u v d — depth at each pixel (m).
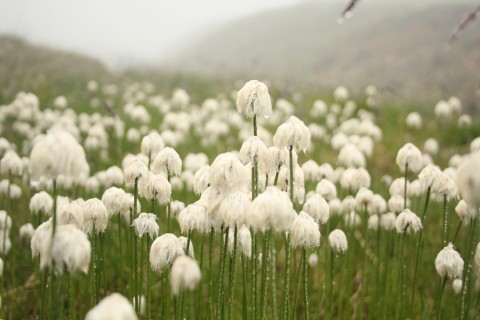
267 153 0.60
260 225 0.49
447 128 1.90
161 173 0.66
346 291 0.79
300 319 0.80
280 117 2.01
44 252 0.46
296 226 0.57
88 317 0.39
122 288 0.71
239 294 0.78
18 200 1.06
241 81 3.11
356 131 1.60
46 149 0.43
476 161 0.46
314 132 1.57
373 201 0.80
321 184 0.79
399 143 1.71
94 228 0.59
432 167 0.67
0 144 1.11
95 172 1.21
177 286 0.47
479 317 0.67
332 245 0.69
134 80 3.40
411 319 0.71
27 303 0.80
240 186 0.53
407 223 0.68
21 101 1.70
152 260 0.55
